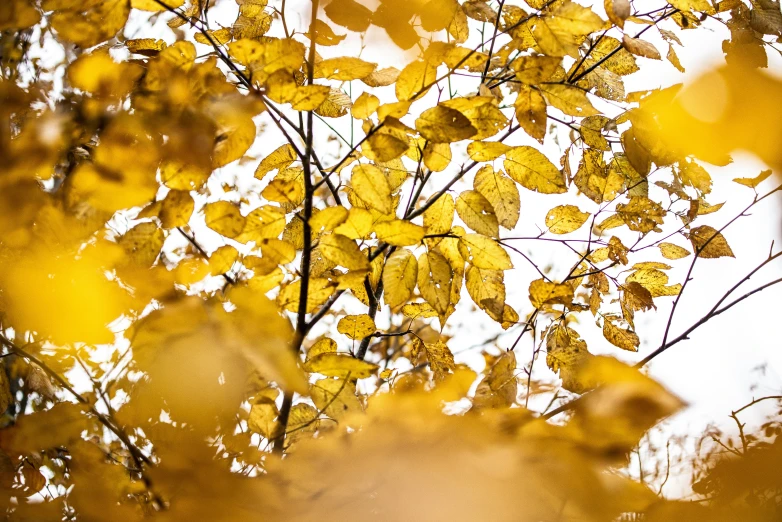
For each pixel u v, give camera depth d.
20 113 1.87
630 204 2.21
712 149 1.95
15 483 2.10
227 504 1.94
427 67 1.96
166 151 1.90
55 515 2.04
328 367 1.99
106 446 2.14
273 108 2.03
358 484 1.94
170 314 1.88
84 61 1.89
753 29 2.04
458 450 1.93
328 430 2.05
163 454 1.97
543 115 2.02
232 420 1.94
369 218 1.98
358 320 2.12
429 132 1.96
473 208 2.04
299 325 2.02
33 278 1.86
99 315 1.88
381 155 1.97
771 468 1.96
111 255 1.89
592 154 2.17
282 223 1.99
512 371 2.04
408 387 1.98
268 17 2.10
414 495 1.93
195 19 2.09
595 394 1.91
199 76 1.92
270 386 2.04
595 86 2.13
